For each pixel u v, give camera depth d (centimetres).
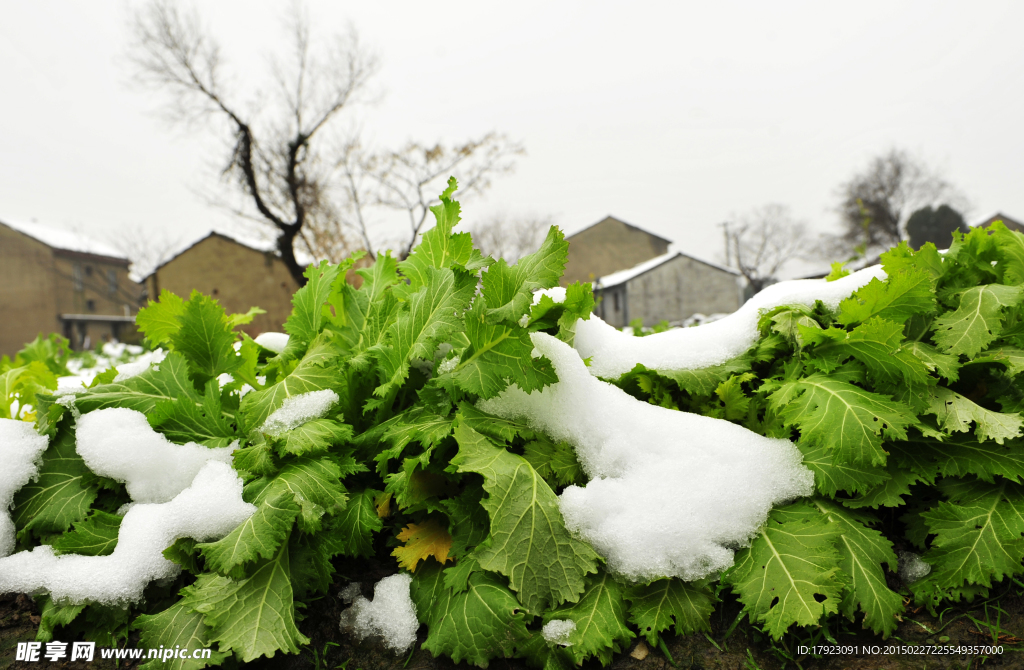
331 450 184
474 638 148
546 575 152
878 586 155
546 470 172
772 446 177
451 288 179
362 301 233
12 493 186
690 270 3994
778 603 148
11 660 162
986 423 167
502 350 174
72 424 197
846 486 165
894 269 212
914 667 146
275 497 159
